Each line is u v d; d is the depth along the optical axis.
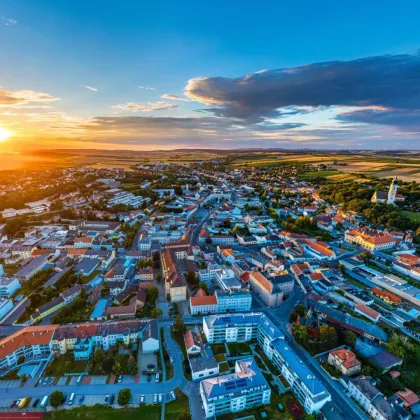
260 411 130.75
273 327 169.25
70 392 138.38
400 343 166.12
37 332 162.88
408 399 134.12
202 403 133.88
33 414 128.12
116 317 191.38
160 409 131.12
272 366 156.00
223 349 168.62
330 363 157.00
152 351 163.75
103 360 156.00
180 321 178.38
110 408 131.00
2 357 149.25
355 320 185.12
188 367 153.25
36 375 148.38
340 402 135.62
